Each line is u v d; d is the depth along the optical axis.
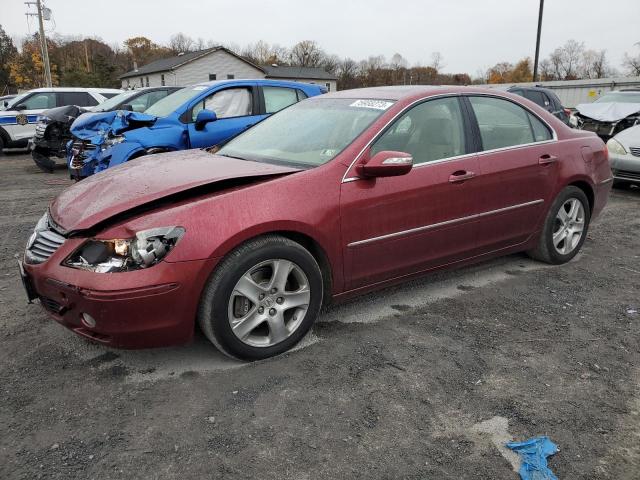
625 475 2.28
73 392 2.84
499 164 4.11
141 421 2.60
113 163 7.02
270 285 3.08
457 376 3.01
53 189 8.89
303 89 8.78
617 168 8.30
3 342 3.39
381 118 3.61
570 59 68.19
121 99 10.39
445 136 3.90
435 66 85.31
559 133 4.70
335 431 2.53
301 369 3.06
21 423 2.58
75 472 2.27
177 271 2.75
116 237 2.74
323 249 3.26
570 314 3.86
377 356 3.22
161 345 2.88
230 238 2.86
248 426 2.56
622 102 13.40
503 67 76.94
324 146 3.60
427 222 3.71
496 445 2.45
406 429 2.55
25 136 14.14
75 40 81.12
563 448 2.44
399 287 4.34
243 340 3.05
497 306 3.98
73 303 2.77
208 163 3.60
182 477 2.24
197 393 2.83
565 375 3.04
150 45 100.88
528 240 4.56
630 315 3.86
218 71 52.62
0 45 71.31
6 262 4.98
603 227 6.38
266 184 3.10
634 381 3.00
